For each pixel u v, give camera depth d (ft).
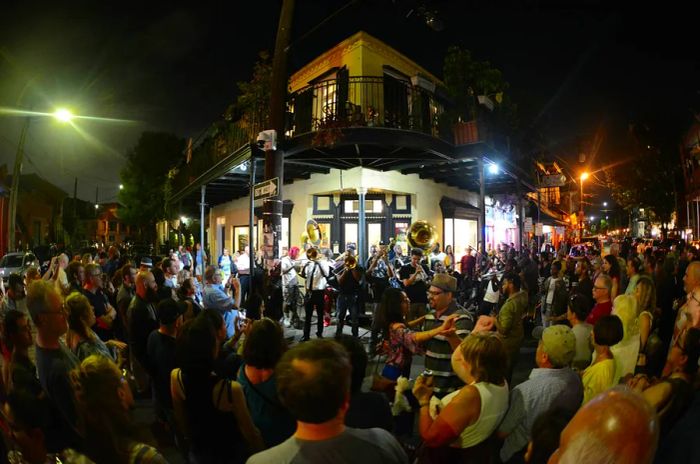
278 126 31.22
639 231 153.99
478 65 40.24
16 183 66.74
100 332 19.67
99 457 6.23
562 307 22.03
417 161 41.22
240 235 63.62
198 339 8.74
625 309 13.00
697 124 80.33
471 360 8.61
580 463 2.79
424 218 50.72
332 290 34.73
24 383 8.52
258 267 37.22
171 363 12.42
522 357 26.04
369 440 5.34
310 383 4.97
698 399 10.52
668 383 9.73
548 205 96.84
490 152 39.29
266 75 36.50
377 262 32.89
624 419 2.80
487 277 36.65
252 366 9.32
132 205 126.62
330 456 5.04
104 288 23.67
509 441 9.14
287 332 33.27
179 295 20.66
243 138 38.32
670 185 96.53
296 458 5.02
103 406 6.34
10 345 9.78
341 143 34.35
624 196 103.40
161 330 13.00
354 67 44.60
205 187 52.37
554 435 6.32
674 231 100.22
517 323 15.28
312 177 48.80
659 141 95.91
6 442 8.08
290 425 9.20
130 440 6.35
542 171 62.39
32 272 25.00
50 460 8.00
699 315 14.88
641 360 15.60
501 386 8.59
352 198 49.42
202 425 8.52
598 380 10.89
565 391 9.20
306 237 36.81
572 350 9.41
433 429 8.32
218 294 21.59
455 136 38.86
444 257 41.45
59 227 139.23
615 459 2.73
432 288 13.52
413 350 13.09
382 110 44.60
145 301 16.42
